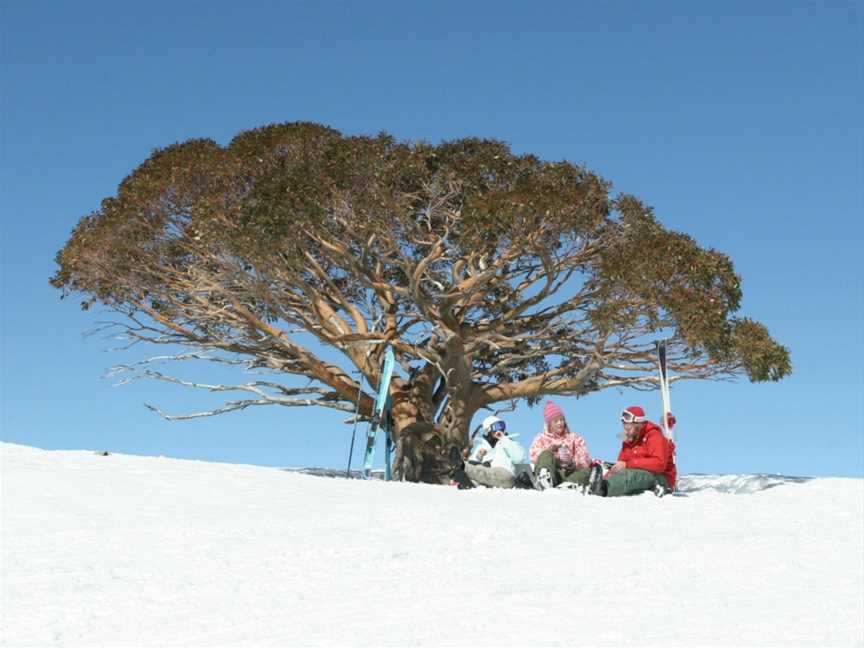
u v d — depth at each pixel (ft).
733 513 27.99
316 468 77.82
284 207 65.21
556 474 39.58
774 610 15.64
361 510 27.48
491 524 25.07
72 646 14.30
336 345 75.87
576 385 74.33
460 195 70.85
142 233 74.79
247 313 75.66
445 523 25.14
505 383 77.87
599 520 26.37
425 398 78.59
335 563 20.18
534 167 71.72
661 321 65.92
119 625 15.53
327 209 67.56
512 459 39.93
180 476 33.42
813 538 23.11
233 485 31.89
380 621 15.14
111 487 30.50
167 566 20.01
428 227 71.51
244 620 15.62
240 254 67.21
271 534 23.63
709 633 14.14
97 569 19.75
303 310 80.07
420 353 75.31
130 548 21.94
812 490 34.71
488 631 14.33
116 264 75.82
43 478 31.60
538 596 16.79
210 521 25.39
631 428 39.09
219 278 76.54
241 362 82.38
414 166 68.33
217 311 78.69
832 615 15.28
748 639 13.79
